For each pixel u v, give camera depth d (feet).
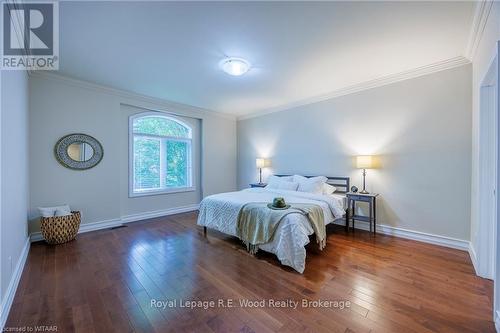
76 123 11.75
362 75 10.99
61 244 10.10
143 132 15.10
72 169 11.62
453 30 7.27
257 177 18.54
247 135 19.31
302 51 8.68
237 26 7.15
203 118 17.92
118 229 12.48
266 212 8.84
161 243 10.32
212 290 6.51
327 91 13.35
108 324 5.12
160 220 14.46
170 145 16.60
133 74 10.91
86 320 5.25
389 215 11.35
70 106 11.55
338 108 13.34
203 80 11.67
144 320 5.26
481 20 6.53
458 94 9.39
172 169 16.70
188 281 7.00
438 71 9.84
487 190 7.14
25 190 9.20
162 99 15.02
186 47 8.41
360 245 9.93
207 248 9.74
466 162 9.24
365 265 8.02
